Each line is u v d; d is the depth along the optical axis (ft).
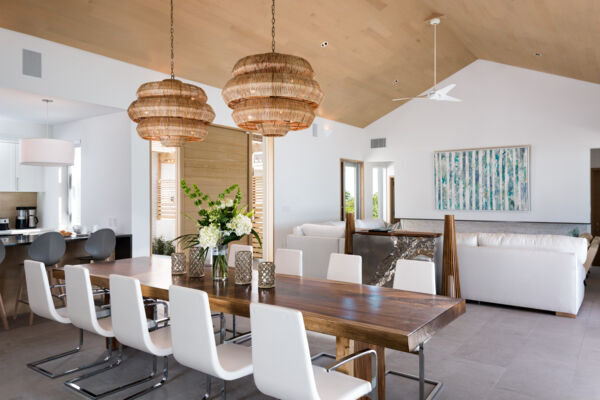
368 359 7.69
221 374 6.79
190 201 21.06
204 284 9.35
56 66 15.28
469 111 28.99
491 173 28.19
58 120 20.11
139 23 15.39
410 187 31.40
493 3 16.85
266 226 25.46
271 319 5.77
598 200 27.02
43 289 9.86
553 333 12.85
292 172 26.94
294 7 17.01
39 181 21.54
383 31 20.83
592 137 25.09
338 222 24.38
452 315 7.32
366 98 28.22
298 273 11.67
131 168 17.74
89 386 9.35
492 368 10.23
